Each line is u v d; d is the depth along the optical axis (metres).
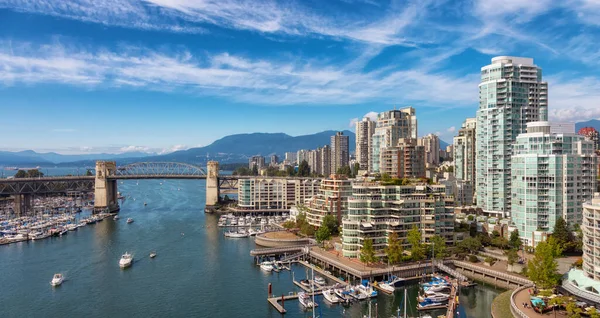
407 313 164.50
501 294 174.50
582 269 164.88
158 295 189.25
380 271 199.75
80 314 169.75
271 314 167.00
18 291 195.50
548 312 147.75
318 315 164.00
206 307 175.25
